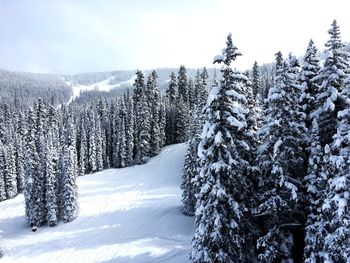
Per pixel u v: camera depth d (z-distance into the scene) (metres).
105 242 40.75
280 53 37.22
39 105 92.25
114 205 56.56
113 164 90.00
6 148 77.31
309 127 21.61
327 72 20.17
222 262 18.86
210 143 19.97
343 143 16.91
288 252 19.11
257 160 20.02
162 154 85.38
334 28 20.12
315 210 18.59
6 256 40.56
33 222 52.03
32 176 53.25
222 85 19.61
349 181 15.87
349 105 16.91
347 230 15.34
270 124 19.00
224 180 19.67
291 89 19.62
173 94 101.69
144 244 37.75
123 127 85.62
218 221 18.80
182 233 41.41
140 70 93.06
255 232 20.53
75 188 53.62
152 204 54.81
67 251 39.34
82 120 102.31
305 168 20.69
